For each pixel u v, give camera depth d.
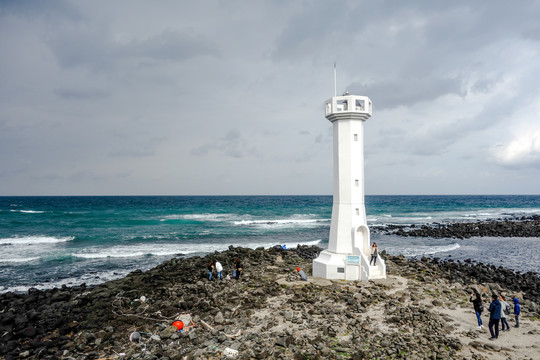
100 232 47.47
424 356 11.52
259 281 21.06
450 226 60.19
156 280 22.66
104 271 28.05
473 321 14.65
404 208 115.81
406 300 16.98
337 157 20.50
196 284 21.03
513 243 44.59
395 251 38.19
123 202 140.75
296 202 152.50
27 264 30.11
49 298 20.19
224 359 11.71
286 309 15.90
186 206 111.12
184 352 12.38
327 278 20.03
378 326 13.91
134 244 39.53
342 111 19.86
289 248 36.84
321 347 12.05
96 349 13.52
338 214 20.39
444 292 18.41
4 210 83.38
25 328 15.28
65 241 40.94
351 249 20.00
